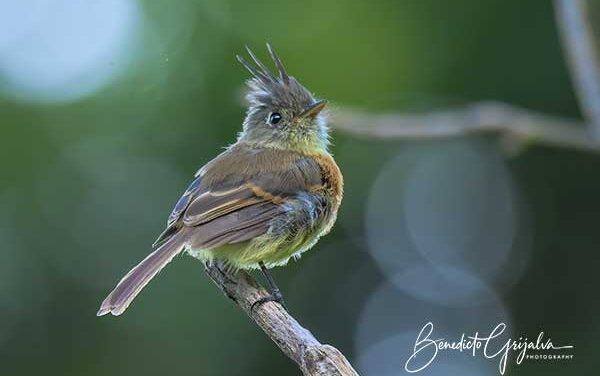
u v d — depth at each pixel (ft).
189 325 46.57
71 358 46.70
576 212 49.39
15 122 48.47
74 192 48.29
